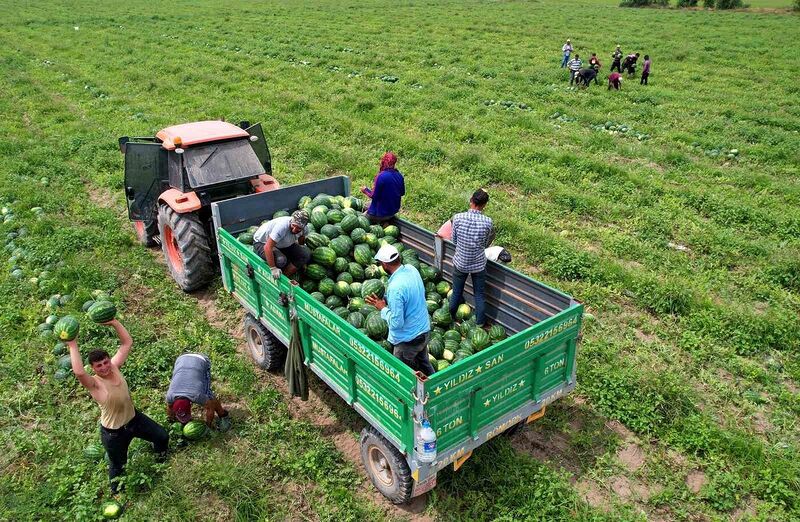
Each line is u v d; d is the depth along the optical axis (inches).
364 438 255.3
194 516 248.7
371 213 383.6
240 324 387.5
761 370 332.5
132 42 1533.0
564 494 253.9
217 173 404.2
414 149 703.7
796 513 246.4
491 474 262.2
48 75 1176.8
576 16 2187.5
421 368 262.1
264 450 283.0
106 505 251.8
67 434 293.1
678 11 2443.4
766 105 921.5
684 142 762.2
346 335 242.8
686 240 489.4
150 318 387.5
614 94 1014.4
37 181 621.3
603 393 310.8
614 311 394.6
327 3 2573.8
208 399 283.1
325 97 956.0
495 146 725.3
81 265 435.2
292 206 393.4
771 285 422.9
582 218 542.3
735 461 272.4
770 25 1909.4
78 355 240.5
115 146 724.0
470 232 298.8
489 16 2118.6
